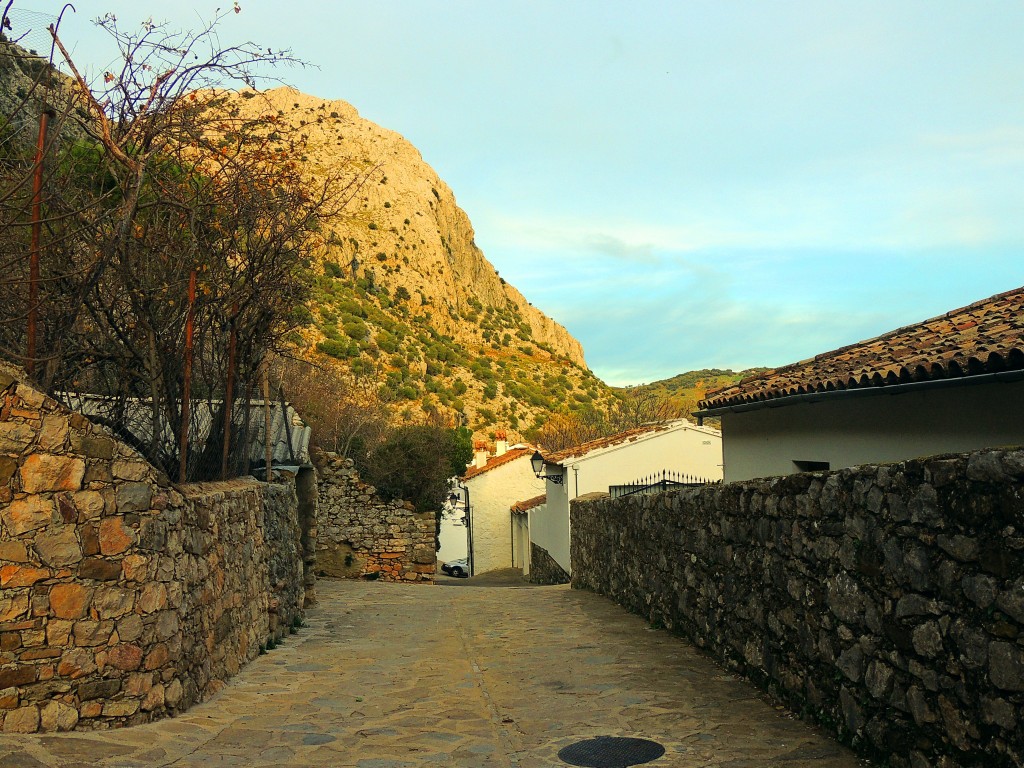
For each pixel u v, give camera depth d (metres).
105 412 8.23
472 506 44.00
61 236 6.93
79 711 6.02
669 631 10.98
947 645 4.55
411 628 12.39
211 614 7.82
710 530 9.24
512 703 7.34
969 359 7.02
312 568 15.77
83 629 6.10
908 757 4.91
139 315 7.98
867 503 5.52
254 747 5.95
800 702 6.57
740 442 14.07
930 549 4.75
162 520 6.61
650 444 25.97
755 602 7.72
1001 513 4.12
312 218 10.36
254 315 10.85
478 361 92.88
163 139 8.70
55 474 6.16
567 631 11.59
